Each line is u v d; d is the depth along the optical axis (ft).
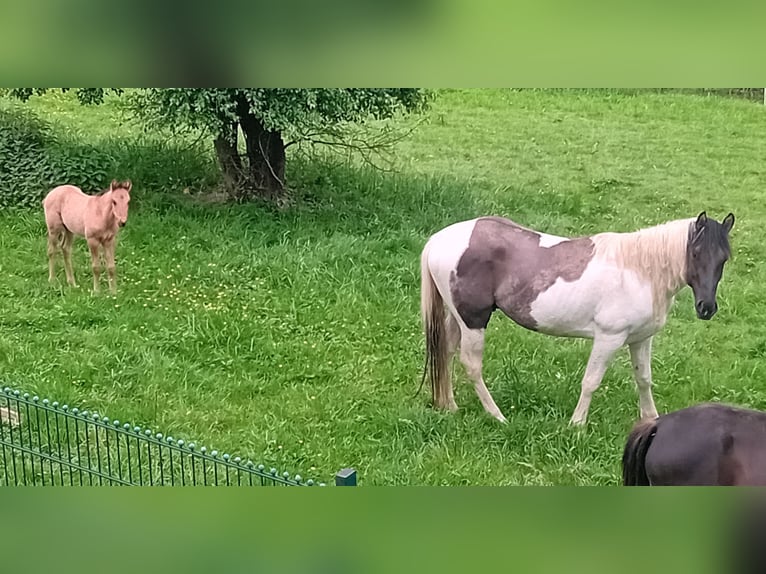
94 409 24.80
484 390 24.61
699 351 28.63
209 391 25.85
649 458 17.80
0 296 30.48
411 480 22.29
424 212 38.04
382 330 29.17
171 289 31.22
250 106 34.78
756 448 17.19
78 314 29.25
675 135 47.67
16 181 37.19
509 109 51.31
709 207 39.14
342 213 37.58
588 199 39.93
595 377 23.86
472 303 23.90
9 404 23.16
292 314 29.86
